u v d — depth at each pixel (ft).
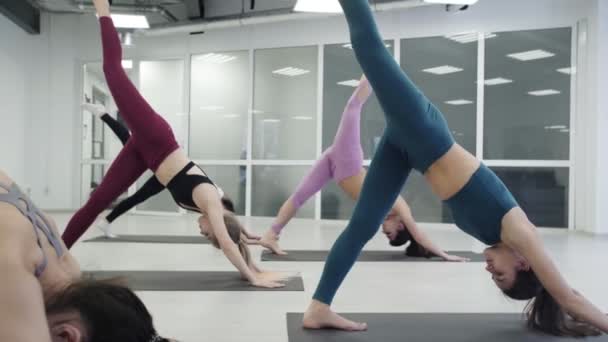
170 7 30.22
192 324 7.84
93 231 20.25
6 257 3.49
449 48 25.34
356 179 13.38
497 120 24.57
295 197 14.92
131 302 3.60
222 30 29.17
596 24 21.98
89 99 32.40
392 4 23.45
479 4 24.70
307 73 27.76
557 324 7.34
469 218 7.11
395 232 14.37
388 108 6.93
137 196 17.15
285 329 7.57
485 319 8.21
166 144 10.75
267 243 15.20
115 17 24.49
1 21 26.94
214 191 10.98
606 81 21.81
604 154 21.70
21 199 4.15
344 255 7.56
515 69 24.30
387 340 7.04
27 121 29.91
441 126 7.09
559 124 23.54
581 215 22.67
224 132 29.30
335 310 8.77
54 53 30.73
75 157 31.09
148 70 30.81
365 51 6.85
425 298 9.75
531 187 23.91
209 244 17.12
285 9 25.99
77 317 3.37
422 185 25.43
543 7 23.72
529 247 6.64
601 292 10.12
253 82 28.71
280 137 28.22
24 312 3.36
